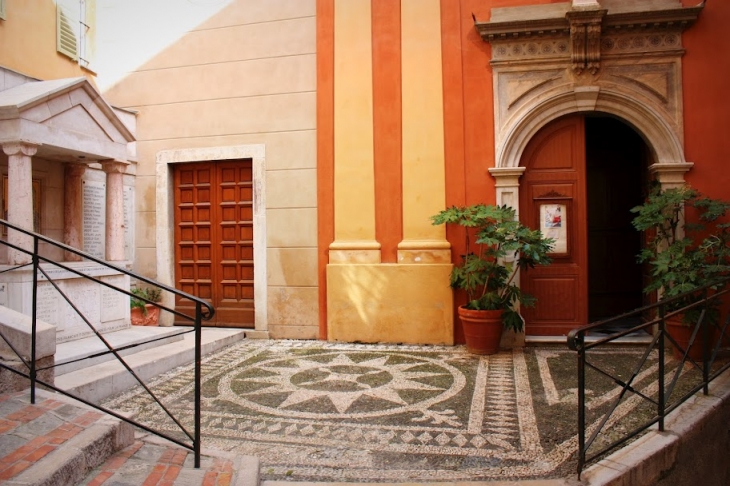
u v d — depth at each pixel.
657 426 3.86
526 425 3.95
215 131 7.56
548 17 6.41
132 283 7.73
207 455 3.19
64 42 7.05
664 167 6.23
